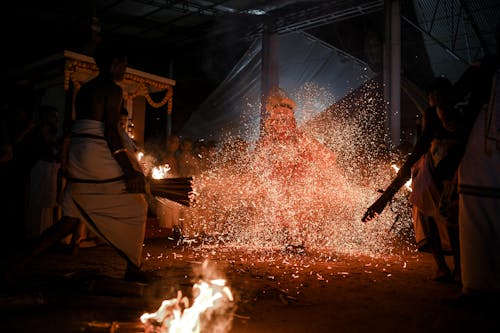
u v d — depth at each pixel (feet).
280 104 18.76
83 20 46.39
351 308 9.84
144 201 11.32
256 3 43.37
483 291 9.57
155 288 10.70
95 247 19.08
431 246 13.29
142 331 7.85
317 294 11.16
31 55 46.55
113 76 11.29
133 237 11.07
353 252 18.93
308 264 15.62
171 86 26.43
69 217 10.76
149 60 55.93
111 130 10.63
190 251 18.58
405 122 47.88
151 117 53.83
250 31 49.34
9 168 20.65
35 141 20.45
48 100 25.59
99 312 8.97
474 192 9.77
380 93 43.65
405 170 12.54
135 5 42.83
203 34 51.16
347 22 48.11
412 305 10.16
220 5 43.96
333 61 50.42
